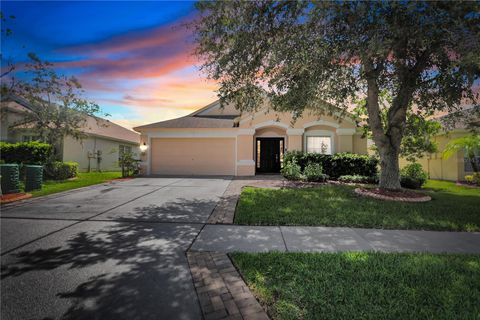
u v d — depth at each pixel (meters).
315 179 11.55
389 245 4.04
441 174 14.69
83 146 18.72
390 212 6.03
